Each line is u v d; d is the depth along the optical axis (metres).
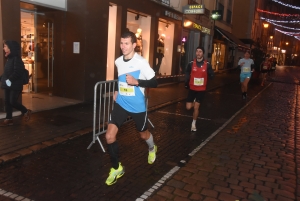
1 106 6.27
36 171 4.03
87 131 5.73
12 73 5.36
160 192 3.61
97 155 4.71
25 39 8.88
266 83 18.98
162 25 13.36
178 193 3.60
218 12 17.47
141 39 12.15
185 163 4.54
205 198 3.50
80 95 8.56
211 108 9.20
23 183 3.68
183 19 14.48
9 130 5.44
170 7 12.93
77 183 3.75
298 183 3.98
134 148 5.12
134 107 3.72
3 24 5.95
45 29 8.75
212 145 5.45
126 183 3.81
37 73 9.06
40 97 8.65
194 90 6.13
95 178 3.92
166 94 11.00
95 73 8.80
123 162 4.48
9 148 4.58
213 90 13.80
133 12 10.96
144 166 4.38
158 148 5.20
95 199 3.39
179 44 14.58
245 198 3.53
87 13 8.16
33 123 6.00
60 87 8.85
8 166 4.13
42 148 4.75
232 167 4.44
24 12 8.36
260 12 35.41
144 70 3.57
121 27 9.83
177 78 14.84
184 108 8.91
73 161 4.43
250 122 7.45
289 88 16.86
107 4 8.95
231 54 28.91
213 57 22.66
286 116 8.45
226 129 6.66
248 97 12.02
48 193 3.47
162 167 4.37
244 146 5.46
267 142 5.77
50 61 8.86
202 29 17.44
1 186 3.58
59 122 6.22
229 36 21.80
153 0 11.41
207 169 4.34
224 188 3.76
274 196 3.60
